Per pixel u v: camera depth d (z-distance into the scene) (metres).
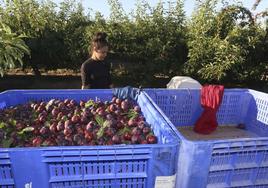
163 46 7.02
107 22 7.33
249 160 1.79
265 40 7.11
